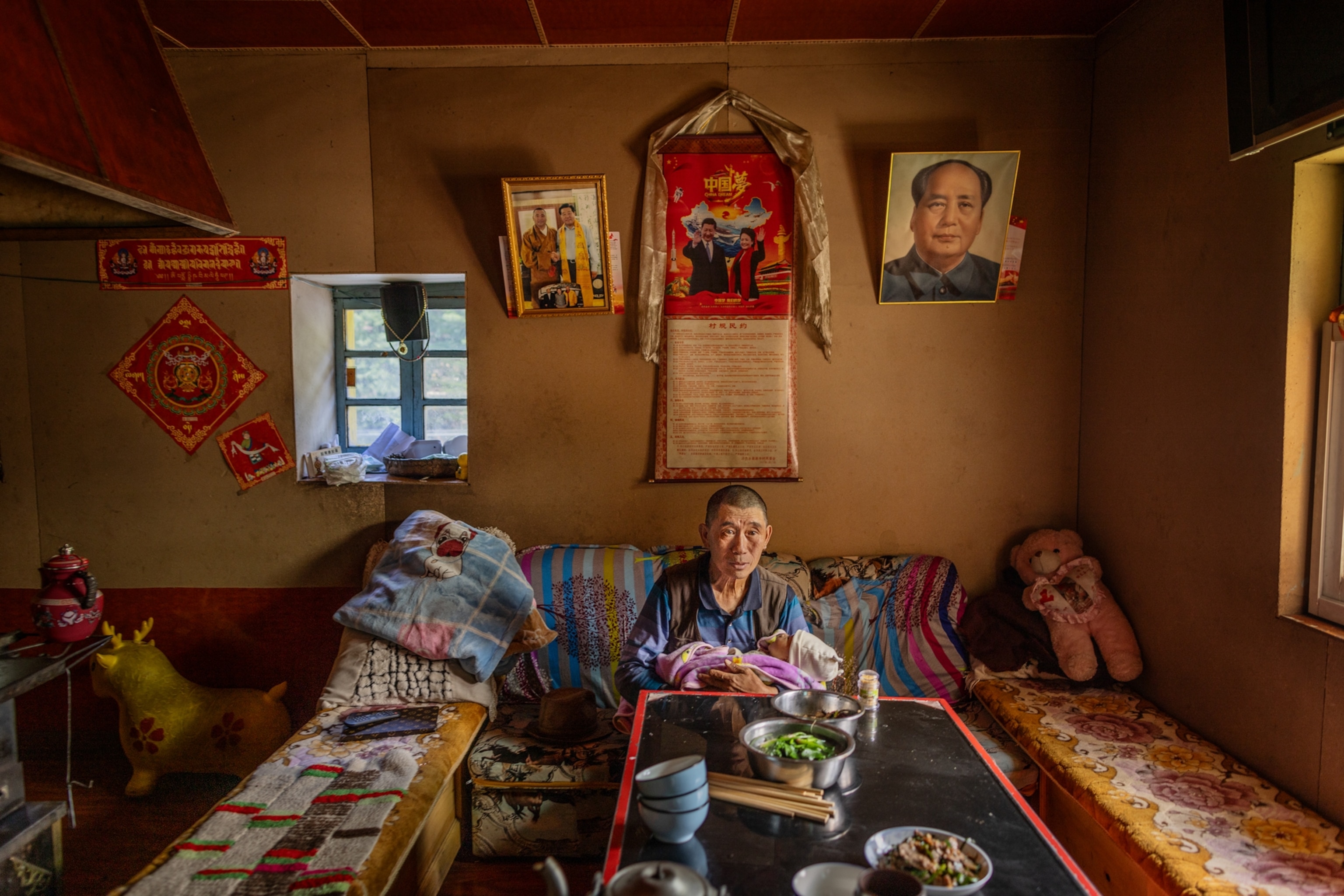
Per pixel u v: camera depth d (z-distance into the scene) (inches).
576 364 141.3
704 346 139.0
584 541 143.2
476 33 132.2
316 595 144.8
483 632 115.1
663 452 140.3
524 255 137.2
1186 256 111.0
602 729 113.7
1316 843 80.3
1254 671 97.3
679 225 137.7
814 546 142.9
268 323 142.4
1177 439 113.1
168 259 141.6
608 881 56.9
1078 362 141.1
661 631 105.4
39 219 79.1
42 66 63.5
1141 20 121.8
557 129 138.6
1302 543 93.1
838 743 74.1
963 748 79.5
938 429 141.8
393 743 100.4
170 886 69.8
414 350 158.4
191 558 145.3
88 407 143.9
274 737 131.3
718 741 80.0
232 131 139.5
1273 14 85.7
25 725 144.0
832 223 139.3
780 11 125.0
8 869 80.7
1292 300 91.7
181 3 120.3
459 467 149.8
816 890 54.9
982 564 143.3
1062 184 138.9
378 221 140.3
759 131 138.1
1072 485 142.4
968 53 137.6
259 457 143.9
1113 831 85.0
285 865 72.7
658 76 138.0
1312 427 92.3
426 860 97.3
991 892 55.4
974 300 138.6
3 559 145.7
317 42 135.5
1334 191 91.0
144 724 126.3
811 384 141.0
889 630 128.9
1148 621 119.8
